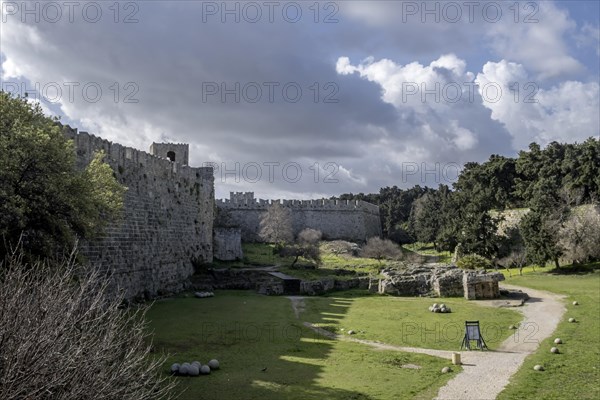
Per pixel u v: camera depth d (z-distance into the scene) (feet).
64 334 35.70
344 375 73.77
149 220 163.84
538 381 72.64
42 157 80.79
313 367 77.77
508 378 74.02
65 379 33.68
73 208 82.84
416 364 81.61
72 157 86.53
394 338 102.53
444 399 64.49
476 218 263.29
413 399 64.18
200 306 139.13
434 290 170.19
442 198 422.41
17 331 33.14
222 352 85.66
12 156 77.71
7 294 34.88
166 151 234.38
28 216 78.18
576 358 85.81
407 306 145.79
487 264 246.27
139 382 47.03
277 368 76.43
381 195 572.92
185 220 198.90
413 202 505.66
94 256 127.65
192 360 79.25
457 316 128.57
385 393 66.08
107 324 41.86
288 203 391.65
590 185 264.11
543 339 101.09
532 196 291.79
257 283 191.42
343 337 102.99
